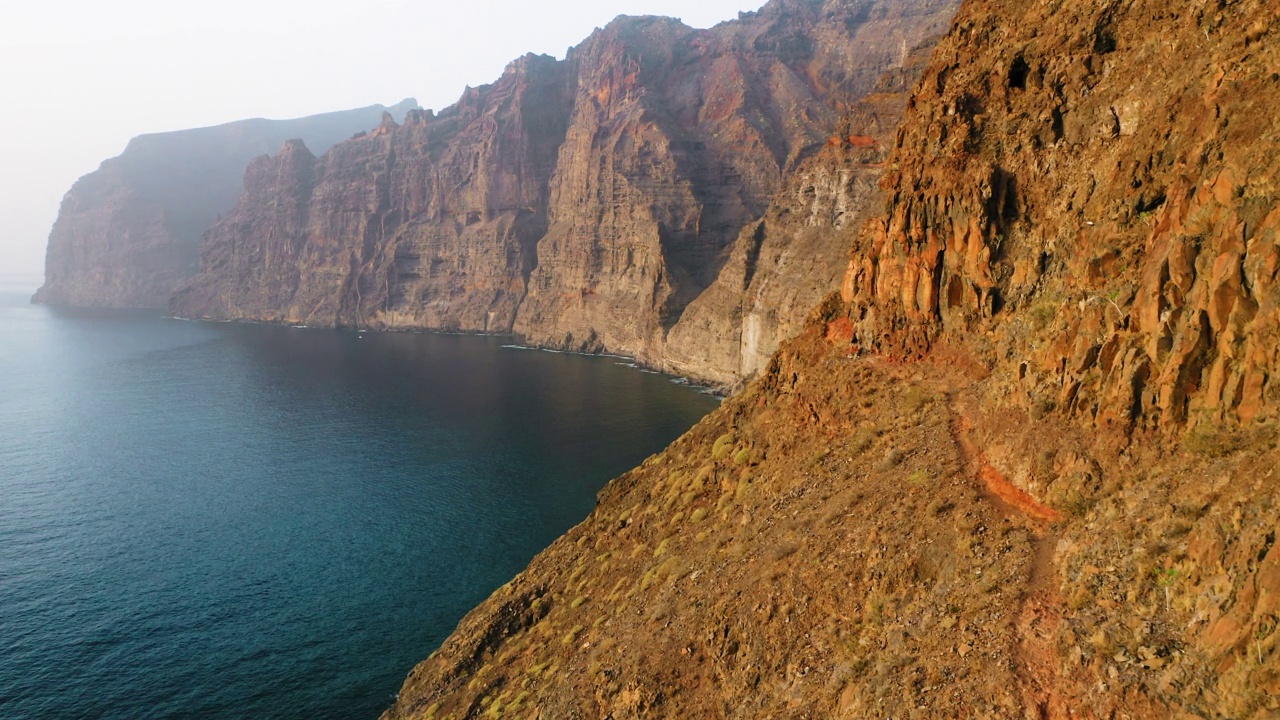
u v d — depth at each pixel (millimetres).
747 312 143625
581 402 137000
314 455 106500
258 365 194000
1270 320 13688
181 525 80188
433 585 64625
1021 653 14711
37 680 51000
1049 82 28391
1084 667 13477
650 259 195625
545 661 36031
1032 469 19266
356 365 190875
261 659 53500
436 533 76125
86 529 79312
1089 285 20438
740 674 22297
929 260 30938
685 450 48281
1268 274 13867
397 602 61750
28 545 74938
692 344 164000
